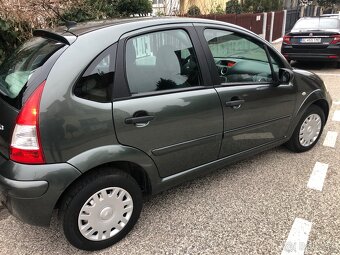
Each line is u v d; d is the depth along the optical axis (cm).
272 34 1622
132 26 252
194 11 1083
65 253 252
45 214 221
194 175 299
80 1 522
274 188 335
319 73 920
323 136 465
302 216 290
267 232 271
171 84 267
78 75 222
